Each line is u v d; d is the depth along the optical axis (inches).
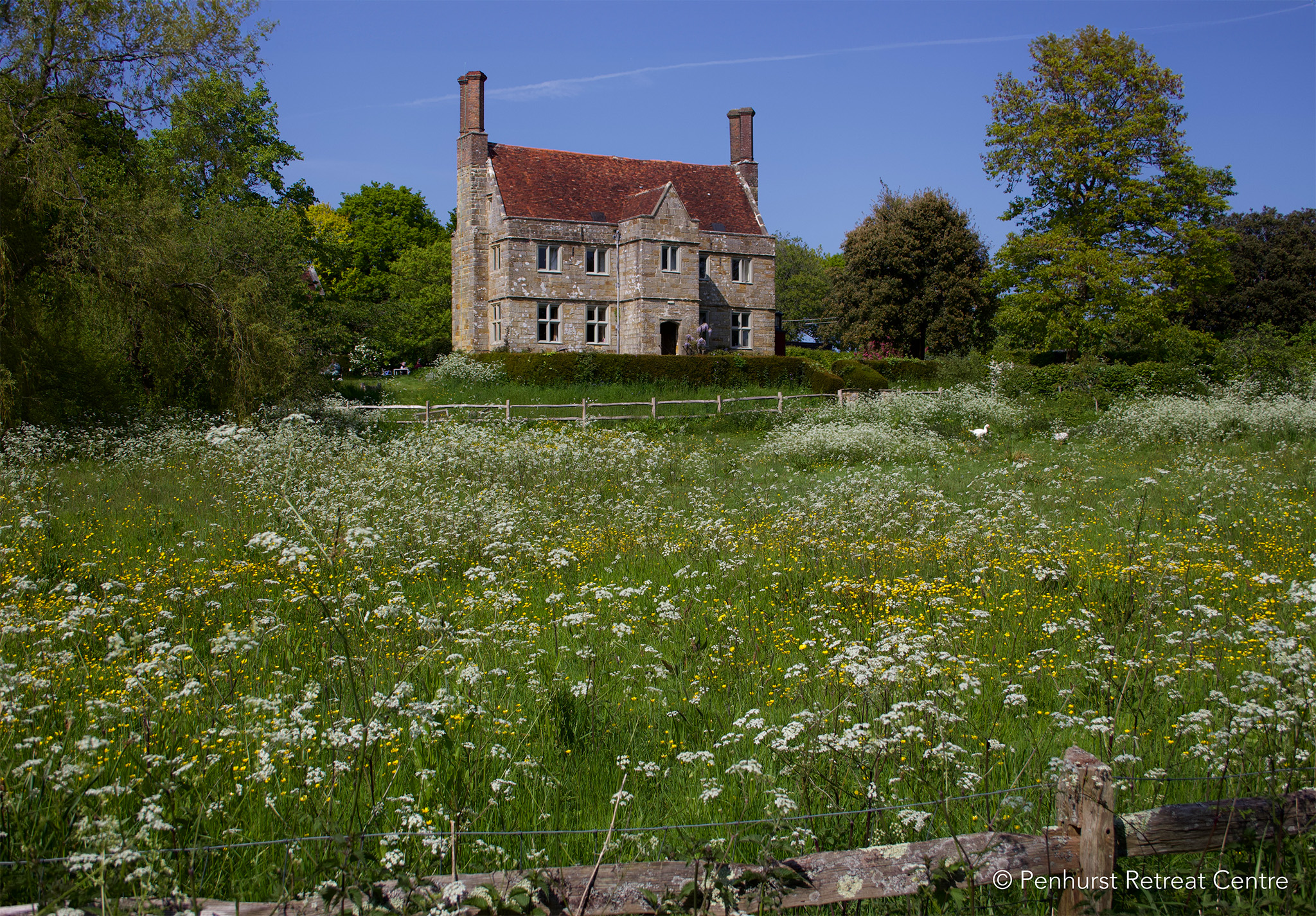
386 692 206.5
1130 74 1535.4
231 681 205.6
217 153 972.6
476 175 1601.9
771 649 279.9
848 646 206.8
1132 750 193.0
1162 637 263.0
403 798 155.3
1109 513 509.0
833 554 397.4
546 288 1565.0
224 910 127.4
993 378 1240.8
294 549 189.2
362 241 2500.0
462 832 153.8
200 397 901.8
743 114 1829.5
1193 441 850.8
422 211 2588.6
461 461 651.5
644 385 1357.0
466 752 190.7
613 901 133.9
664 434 1011.9
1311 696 182.5
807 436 818.8
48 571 346.9
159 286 809.5
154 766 161.0
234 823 160.7
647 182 1729.8
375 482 544.4
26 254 783.1
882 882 138.7
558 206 1603.1
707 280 1716.3
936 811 163.3
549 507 515.5
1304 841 150.2
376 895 130.1
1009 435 979.3
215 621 288.5
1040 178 1635.1
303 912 129.6
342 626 219.5
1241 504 518.0
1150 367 1228.5
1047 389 1229.7
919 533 439.2
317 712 208.7
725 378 1435.8
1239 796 175.2
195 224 951.6
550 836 167.5
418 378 1460.4
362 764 158.4
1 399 692.7
